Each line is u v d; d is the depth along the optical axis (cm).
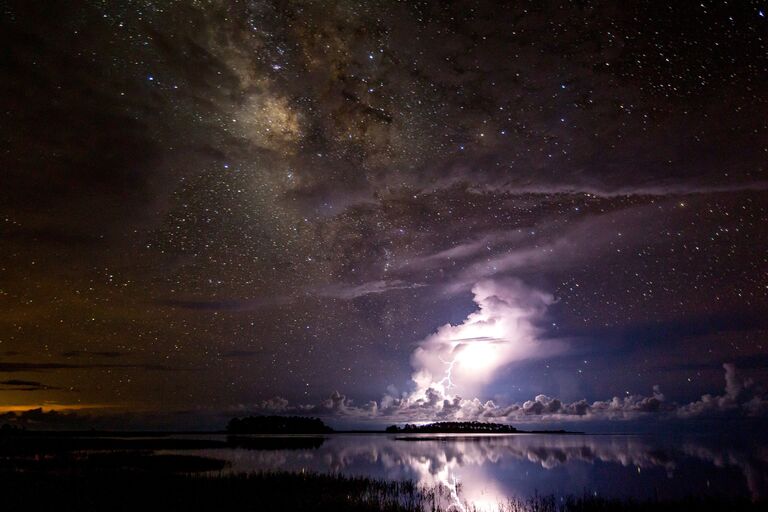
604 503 2136
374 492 2284
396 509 1933
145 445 5281
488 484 2878
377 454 5281
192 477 2508
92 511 1736
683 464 4175
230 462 3612
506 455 5288
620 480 3069
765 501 2123
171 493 2025
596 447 7012
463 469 3769
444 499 2275
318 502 1970
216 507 1825
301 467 3478
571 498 2333
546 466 4044
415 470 3650
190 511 1759
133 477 2442
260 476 2523
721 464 4194
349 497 2119
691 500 2134
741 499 2134
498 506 2161
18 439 5622
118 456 3662
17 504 1808
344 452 5453
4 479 2330
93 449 4409
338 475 2747
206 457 3966
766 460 4506
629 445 7506
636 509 2009
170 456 3756
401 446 7112
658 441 8912
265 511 1795
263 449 5406
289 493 2109
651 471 3591
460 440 9694
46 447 4566
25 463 3114
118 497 1941
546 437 11881
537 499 2319
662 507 2033
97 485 2180
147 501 1884
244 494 2047
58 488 2102
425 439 10219
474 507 2123
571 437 11825
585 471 3616
